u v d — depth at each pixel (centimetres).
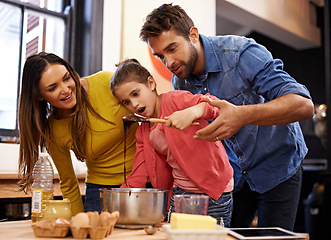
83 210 169
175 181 147
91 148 162
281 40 501
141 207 111
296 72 552
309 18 507
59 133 160
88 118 161
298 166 160
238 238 100
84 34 297
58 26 300
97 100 162
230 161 166
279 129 157
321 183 400
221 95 160
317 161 488
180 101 145
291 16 466
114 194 112
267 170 158
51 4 298
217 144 142
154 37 146
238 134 158
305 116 129
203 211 102
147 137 151
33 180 153
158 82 311
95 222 100
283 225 157
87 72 291
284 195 157
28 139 151
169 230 90
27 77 144
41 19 292
